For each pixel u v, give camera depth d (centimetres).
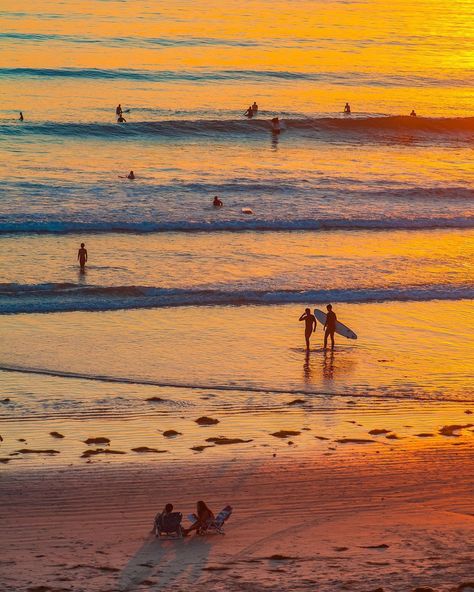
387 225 7600
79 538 2666
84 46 16412
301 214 7706
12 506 2864
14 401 3866
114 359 4512
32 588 2305
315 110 12562
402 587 2336
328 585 2347
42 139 10144
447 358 4759
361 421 3784
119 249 6631
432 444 3534
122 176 8650
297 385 4247
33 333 4881
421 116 12362
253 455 3359
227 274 6141
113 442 3447
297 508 2925
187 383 4216
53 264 6203
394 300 5772
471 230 7644
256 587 2336
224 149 10406
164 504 2936
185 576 2411
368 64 16575
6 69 13762
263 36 18925
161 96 12825
